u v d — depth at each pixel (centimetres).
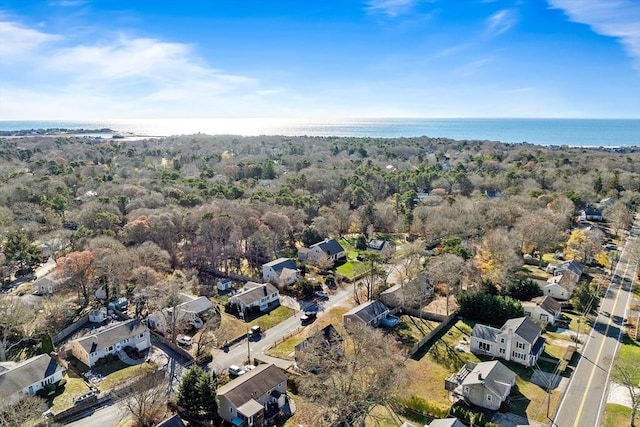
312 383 4706
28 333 6303
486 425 4541
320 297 8075
